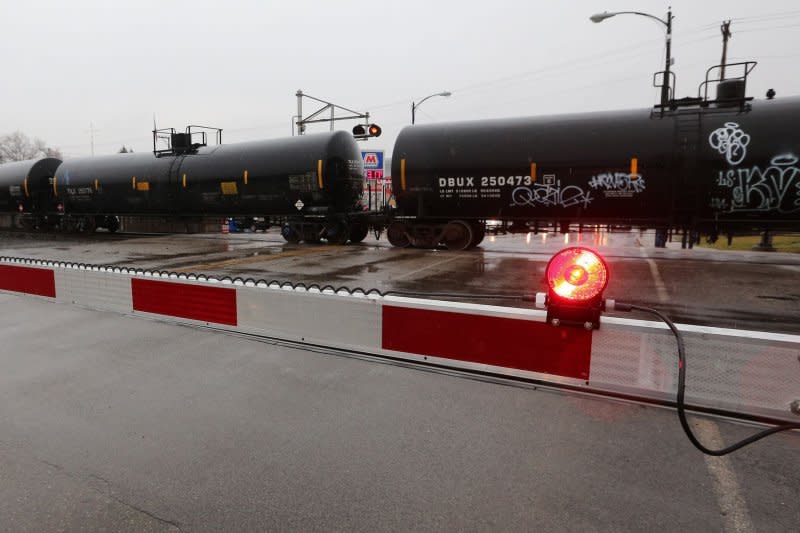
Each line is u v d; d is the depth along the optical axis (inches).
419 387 143.8
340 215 668.1
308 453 112.9
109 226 959.6
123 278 226.7
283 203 686.5
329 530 87.7
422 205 578.9
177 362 170.7
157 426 127.3
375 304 159.8
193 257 534.6
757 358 112.0
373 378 151.3
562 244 757.9
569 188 494.3
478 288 339.0
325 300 170.1
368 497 96.5
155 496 98.6
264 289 184.2
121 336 199.3
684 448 109.5
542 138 504.4
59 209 940.0
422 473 103.9
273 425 126.3
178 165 767.1
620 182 471.2
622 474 101.5
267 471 106.3
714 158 435.2
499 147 522.9
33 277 265.4
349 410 132.8
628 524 87.2
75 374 163.2
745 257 522.9
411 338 154.8
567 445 112.5
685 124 446.0
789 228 432.1
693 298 300.5
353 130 740.7
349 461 109.2
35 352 184.4
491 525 87.7
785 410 110.7
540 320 133.3
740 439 111.5
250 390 147.3
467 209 558.6
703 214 452.1
